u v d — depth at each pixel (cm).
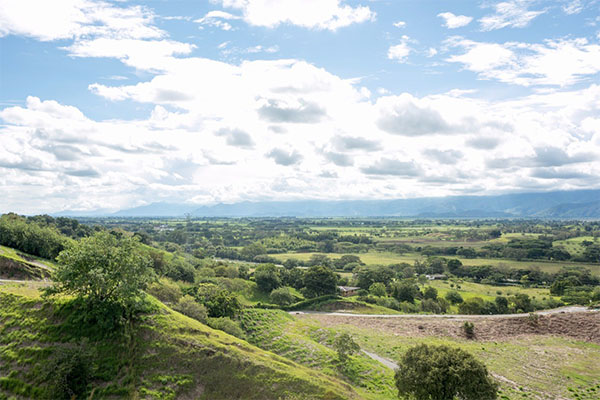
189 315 7638
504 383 6531
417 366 5012
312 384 5197
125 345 5194
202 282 12369
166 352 5284
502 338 9500
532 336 9625
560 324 10200
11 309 5547
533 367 7400
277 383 5116
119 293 5378
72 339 5109
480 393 4666
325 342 8475
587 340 9244
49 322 5309
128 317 5572
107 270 5525
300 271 16300
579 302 14312
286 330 9019
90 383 4656
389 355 7988
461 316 11556
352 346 7175
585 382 6675
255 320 9512
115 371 4866
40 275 8481
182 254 18450
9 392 4481
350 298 14588
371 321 10906
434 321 10800
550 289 16800
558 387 6438
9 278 8044
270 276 14138
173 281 11869
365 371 6688
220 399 4841
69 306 5516
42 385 4512
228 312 9238
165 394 4769
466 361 4841
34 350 4906
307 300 13312
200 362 5234
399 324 10556
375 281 16975
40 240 10719
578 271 19662
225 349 5519
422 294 16062
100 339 5175
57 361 4612
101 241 5859
